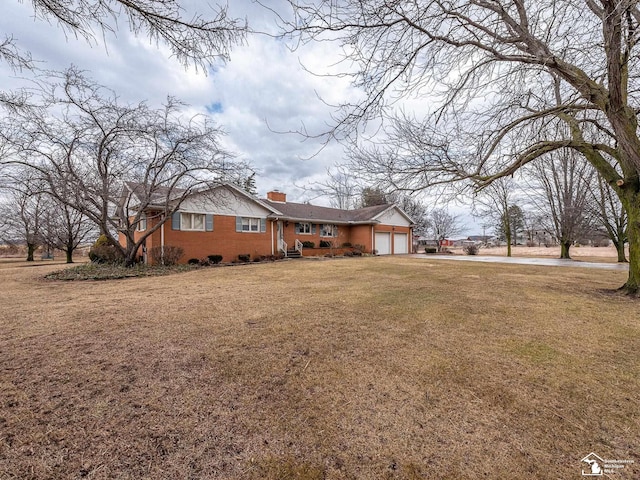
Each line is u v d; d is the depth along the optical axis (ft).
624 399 7.64
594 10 12.94
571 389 8.13
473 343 11.45
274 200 73.31
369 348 11.02
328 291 22.02
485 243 134.51
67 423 6.80
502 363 9.72
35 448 6.01
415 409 7.28
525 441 6.14
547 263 48.88
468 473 5.34
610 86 15.10
